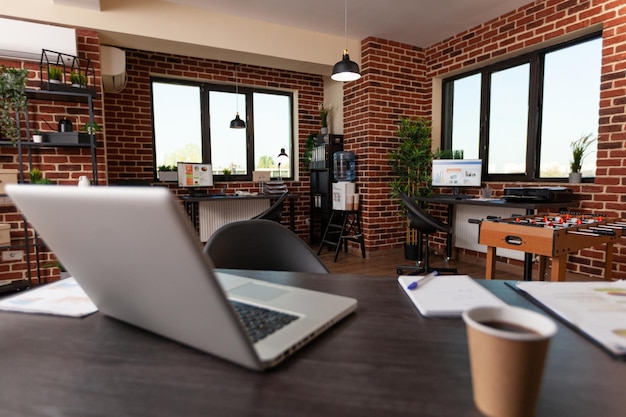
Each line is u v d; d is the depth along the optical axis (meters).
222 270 1.00
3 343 0.56
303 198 5.39
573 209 3.06
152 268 0.42
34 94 2.78
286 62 4.07
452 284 0.82
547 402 0.40
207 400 0.41
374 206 4.30
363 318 0.65
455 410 0.39
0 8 2.79
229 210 4.69
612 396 0.41
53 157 2.98
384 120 4.30
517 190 2.98
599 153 2.88
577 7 3.00
